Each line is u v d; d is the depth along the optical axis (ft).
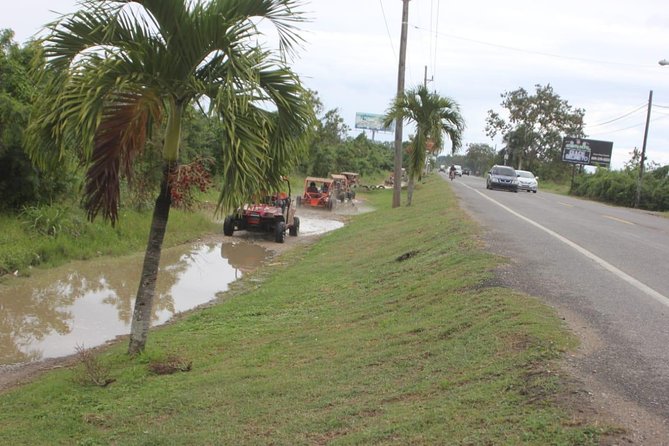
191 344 27.12
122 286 44.27
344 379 18.37
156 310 37.88
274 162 24.14
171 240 64.44
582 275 28.68
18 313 36.27
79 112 20.38
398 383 16.98
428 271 32.65
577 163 193.16
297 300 35.24
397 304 27.63
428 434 12.97
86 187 21.25
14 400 21.33
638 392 14.20
